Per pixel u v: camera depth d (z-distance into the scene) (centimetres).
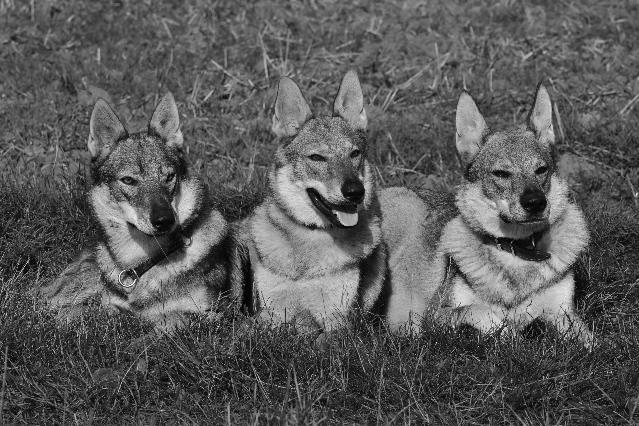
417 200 1062
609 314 959
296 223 921
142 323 888
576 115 1359
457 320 891
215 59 1508
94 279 975
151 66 1482
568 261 902
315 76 1466
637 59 1498
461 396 786
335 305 925
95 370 800
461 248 937
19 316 863
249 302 993
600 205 1145
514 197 872
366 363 805
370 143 1306
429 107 1398
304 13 1650
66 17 1609
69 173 1188
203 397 789
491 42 1554
